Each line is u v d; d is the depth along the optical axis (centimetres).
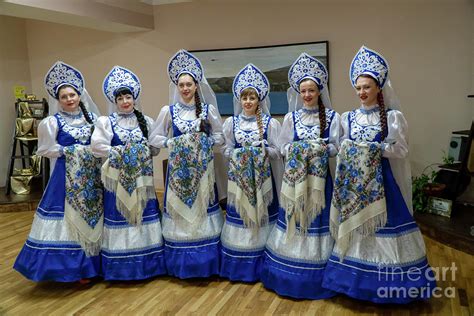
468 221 362
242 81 274
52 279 273
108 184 277
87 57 578
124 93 277
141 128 286
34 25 591
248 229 272
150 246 284
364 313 239
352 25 445
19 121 515
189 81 274
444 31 407
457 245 332
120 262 279
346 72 455
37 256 274
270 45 487
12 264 327
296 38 474
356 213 240
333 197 247
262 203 269
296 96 266
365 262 239
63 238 277
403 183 248
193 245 279
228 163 285
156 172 564
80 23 480
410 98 430
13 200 482
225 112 521
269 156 272
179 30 529
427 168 432
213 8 509
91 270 280
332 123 255
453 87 411
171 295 268
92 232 280
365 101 241
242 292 267
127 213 279
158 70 547
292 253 254
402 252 238
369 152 235
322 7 456
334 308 245
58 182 280
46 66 596
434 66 416
